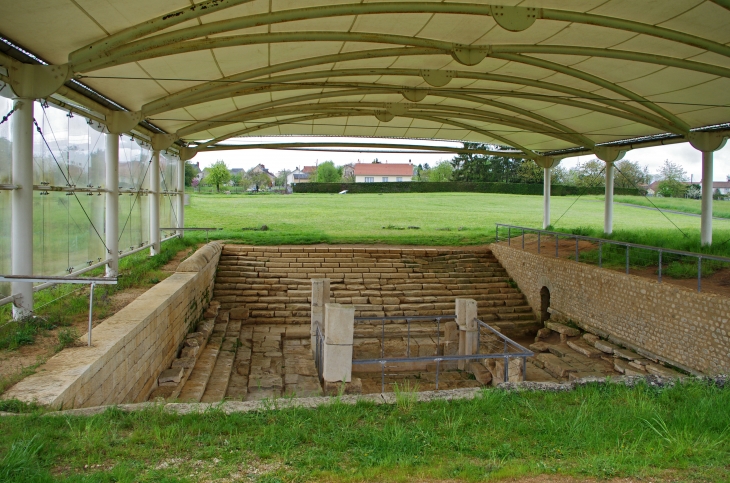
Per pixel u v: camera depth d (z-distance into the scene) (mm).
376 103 16281
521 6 8578
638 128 17016
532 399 6762
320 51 10734
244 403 6230
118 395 7285
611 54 10250
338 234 23312
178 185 21172
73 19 7246
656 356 11766
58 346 6988
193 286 12695
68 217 10328
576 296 14922
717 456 5008
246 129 18984
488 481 4457
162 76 10695
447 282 18156
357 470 4547
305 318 15625
